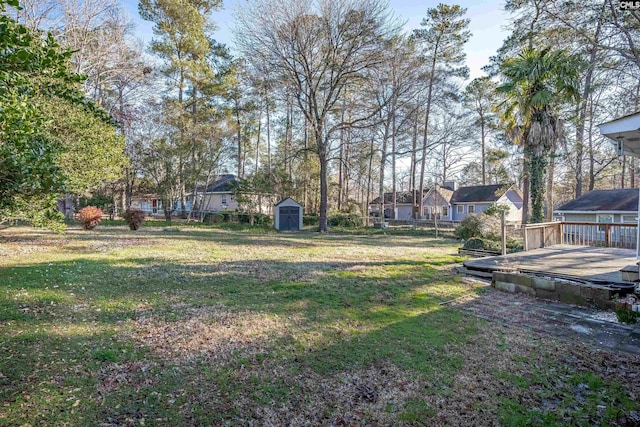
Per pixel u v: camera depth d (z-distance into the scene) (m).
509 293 5.62
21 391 2.49
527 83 10.59
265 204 25.17
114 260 7.67
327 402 2.54
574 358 3.31
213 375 2.87
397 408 2.49
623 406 2.55
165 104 21.14
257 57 17.03
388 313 4.50
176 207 28.08
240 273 6.69
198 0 22.94
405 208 35.72
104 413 2.31
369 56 17.12
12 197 3.31
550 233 9.27
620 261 6.63
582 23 14.35
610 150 18.44
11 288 4.98
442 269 7.45
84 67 15.04
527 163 11.45
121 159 10.23
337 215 23.36
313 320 4.20
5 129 2.45
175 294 5.15
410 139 27.50
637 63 13.21
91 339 3.46
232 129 22.75
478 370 3.05
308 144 25.78
